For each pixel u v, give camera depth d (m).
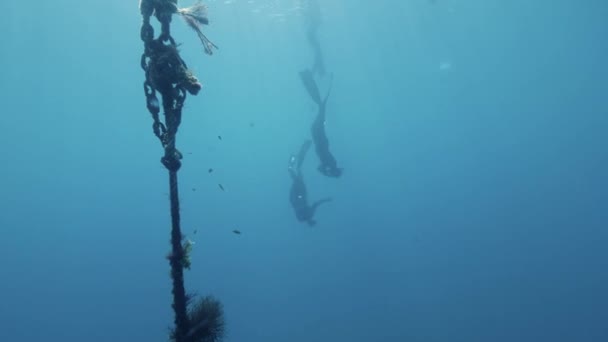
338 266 33.16
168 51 2.25
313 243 38.34
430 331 23.14
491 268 29.44
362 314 25.53
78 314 30.70
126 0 24.58
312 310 26.88
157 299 30.66
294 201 13.87
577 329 22.09
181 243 2.42
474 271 29.36
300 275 32.19
